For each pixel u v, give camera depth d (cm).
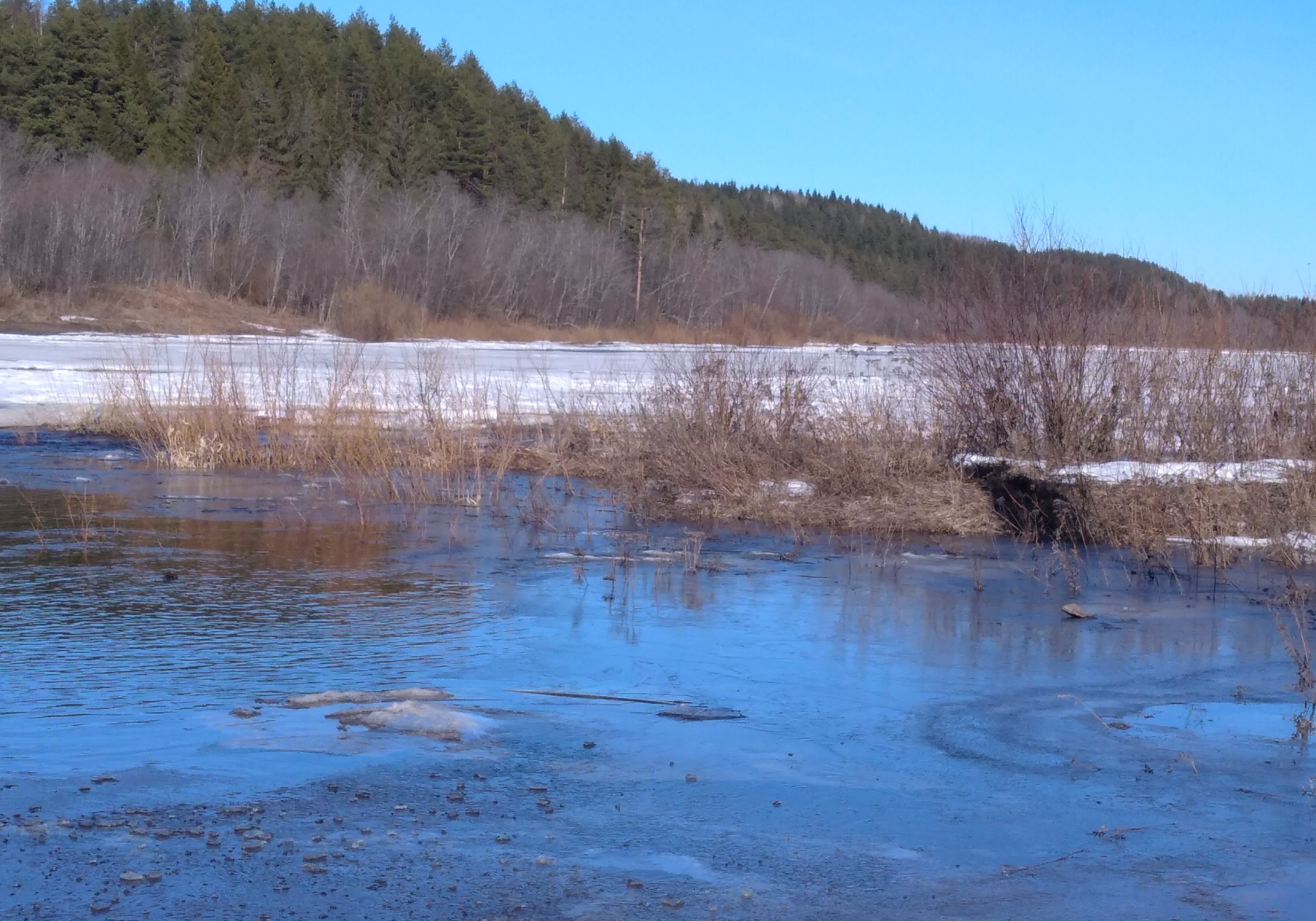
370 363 3200
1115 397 1388
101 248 6475
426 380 2408
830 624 816
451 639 745
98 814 462
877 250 13638
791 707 624
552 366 3531
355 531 1145
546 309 7844
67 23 7888
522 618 809
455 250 7606
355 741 553
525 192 9506
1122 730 600
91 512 1212
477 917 388
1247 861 446
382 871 420
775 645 755
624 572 978
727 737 574
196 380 2139
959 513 1256
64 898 394
